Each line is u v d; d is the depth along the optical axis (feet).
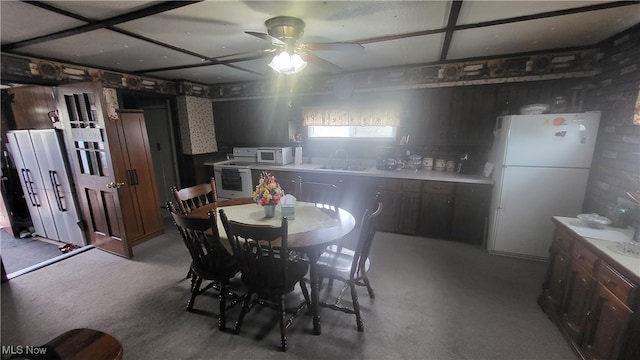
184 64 11.14
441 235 11.61
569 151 8.61
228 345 6.12
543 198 9.14
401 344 6.10
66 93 9.53
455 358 5.73
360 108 12.98
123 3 5.70
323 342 6.18
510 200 9.57
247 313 7.16
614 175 7.60
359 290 8.07
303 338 6.29
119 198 9.72
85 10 5.98
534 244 9.56
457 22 6.93
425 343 6.13
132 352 5.95
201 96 15.81
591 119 8.22
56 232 11.76
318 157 15.10
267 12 6.23
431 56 10.34
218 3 5.74
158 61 10.61
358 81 12.89
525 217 9.50
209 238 6.66
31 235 12.47
